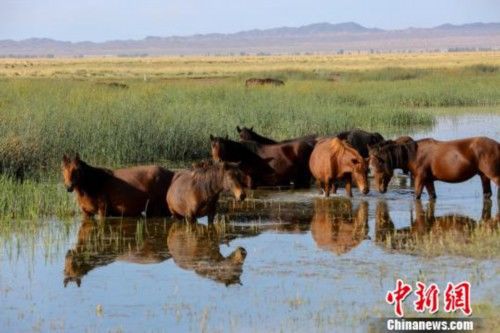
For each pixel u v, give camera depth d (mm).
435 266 12547
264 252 13844
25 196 17328
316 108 34750
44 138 23094
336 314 10453
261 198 19125
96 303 11109
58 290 11758
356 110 36281
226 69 103688
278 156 19812
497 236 14289
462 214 16875
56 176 21234
